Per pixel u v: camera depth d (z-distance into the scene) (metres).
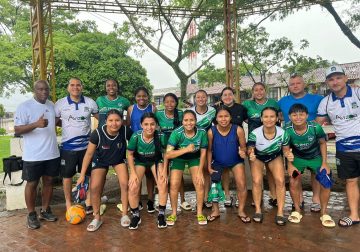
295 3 10.86
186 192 7.01
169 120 5.29
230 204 5.68
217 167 4.98
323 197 4.64
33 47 9.60
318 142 4.82
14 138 6.03
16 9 20.42
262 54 14.53
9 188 5.93
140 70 21.08
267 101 5.63
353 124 4.42
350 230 4.39
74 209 5.09
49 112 4.97
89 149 4.69
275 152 4.71
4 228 4.93
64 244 4.26
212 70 15.95
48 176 5.07
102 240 4.36
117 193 7.20
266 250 3.89
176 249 4.01
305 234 4.32
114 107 5.60
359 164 4.46
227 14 10.84
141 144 4.74
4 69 18.66
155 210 5.60
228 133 4.82
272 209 5.46
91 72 19.23
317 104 5.20
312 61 14.22
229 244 4.10
